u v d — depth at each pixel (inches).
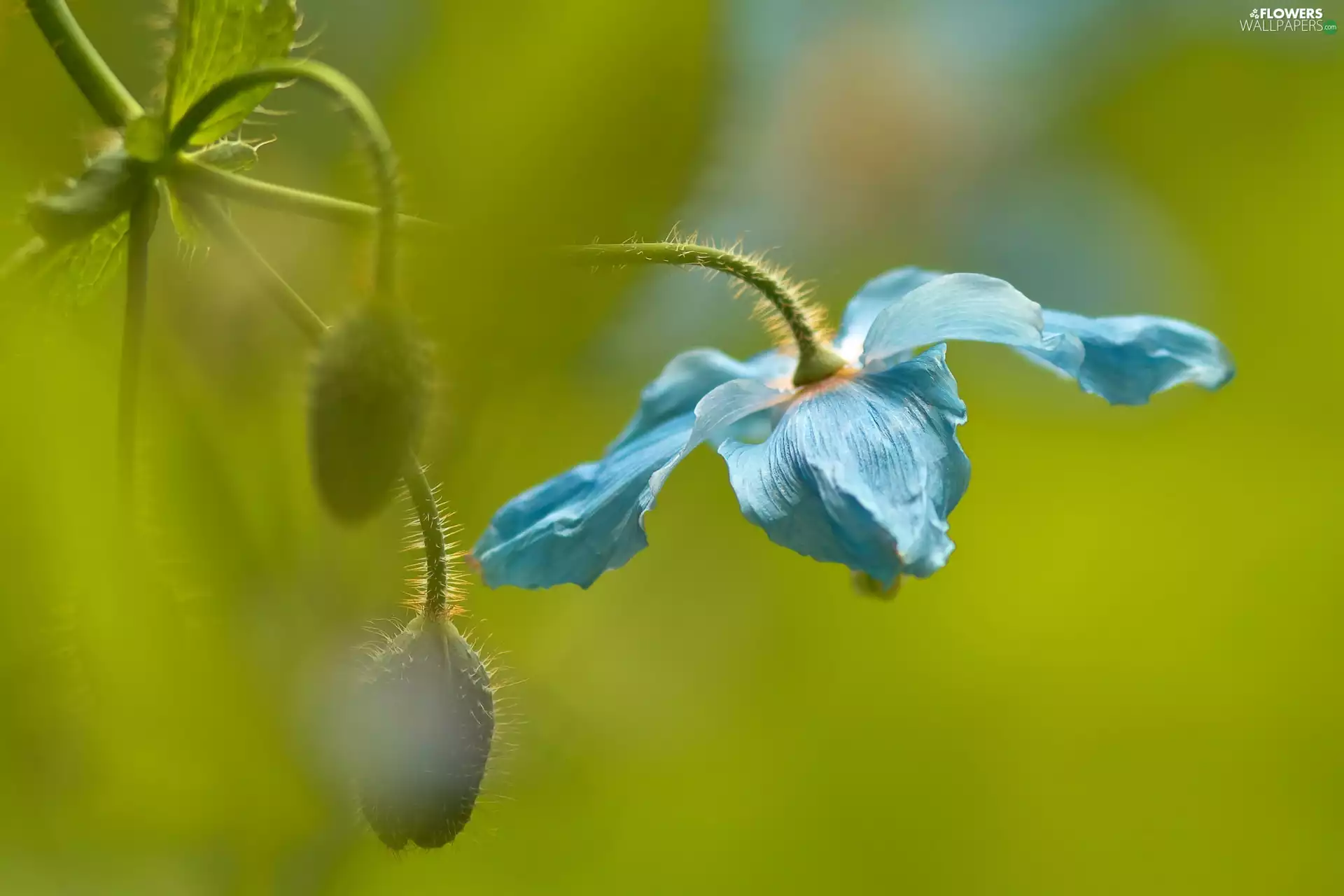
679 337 31.4
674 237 29.7
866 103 33.0
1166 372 29.6
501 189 29.2
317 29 29.8
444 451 30.1
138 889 28.0
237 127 29.3
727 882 32.7
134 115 28.8
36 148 28.9
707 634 32.9
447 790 29.1
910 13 33.2
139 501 27.1
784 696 33.1
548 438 30.5
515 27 29.4
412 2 29.6
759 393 29.4
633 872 32.5
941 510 28.6
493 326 28.9
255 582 27.9
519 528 29.6
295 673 27.8
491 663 31.3
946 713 33.3
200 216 28.7
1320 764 33.3
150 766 27.0
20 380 26.6
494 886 31.9
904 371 29.2
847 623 33.3
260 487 28.9
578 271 29.3
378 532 29.5
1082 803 33.3
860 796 33.1
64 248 28.8
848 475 28.7
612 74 29.4
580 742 32.2
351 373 28.0
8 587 26.6
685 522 33.1
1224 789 33.3
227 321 29.2
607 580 32.5
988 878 33.2
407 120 29.4
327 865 29.3
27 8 28.7
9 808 27.1
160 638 26.9
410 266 28.5
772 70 32.5
